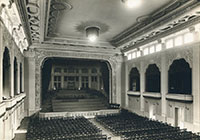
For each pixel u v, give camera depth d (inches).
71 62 1186.6
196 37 529.0
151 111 749.9
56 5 448.5
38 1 380.5
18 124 604.4
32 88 800.3
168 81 650.8
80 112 809.5
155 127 582.2
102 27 636.7
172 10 456.8
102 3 446.3
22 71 728.3
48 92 1047.0
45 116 766.5
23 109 745.6
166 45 663.8
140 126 600.7
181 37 592.4
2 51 349.1
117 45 860.0
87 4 449.7
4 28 366.9
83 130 552.4
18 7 370.3
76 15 522.3
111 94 954.1
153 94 711.1
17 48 579.2
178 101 586.9
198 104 517.3
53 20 553.9
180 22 517.3
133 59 878.4
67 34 732.0
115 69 950.4
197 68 524.4
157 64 706.8
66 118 756.0
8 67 448.1
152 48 746.8
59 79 1256.8
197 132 504.4
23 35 559.2
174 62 623.2
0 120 332.5
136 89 864.9
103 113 845.8
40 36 673.6
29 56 800.9
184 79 578.9
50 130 547.2
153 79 738.8
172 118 617.6
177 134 490.9
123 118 729.6
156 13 499.5
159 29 576.1
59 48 839.7
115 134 555.2
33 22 512.7
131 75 909.2
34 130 542.6
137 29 640.4
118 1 436.1
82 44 841.5
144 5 453.4
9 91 445.7
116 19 555.2
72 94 1129.4
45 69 949.8
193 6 408.8
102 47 898.1
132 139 449.7
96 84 1298.0
